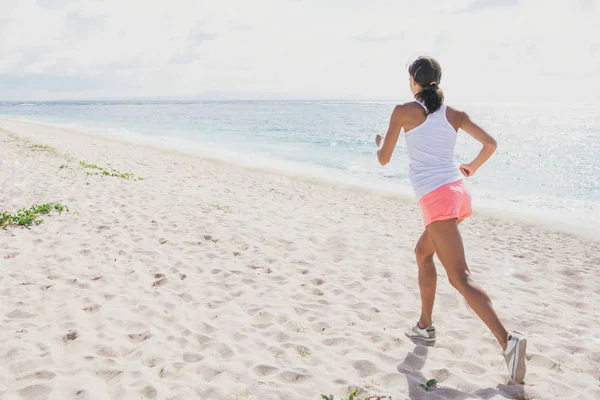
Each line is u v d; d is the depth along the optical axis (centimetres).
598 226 867
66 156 1398
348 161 1770
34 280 465
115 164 1356
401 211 934
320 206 941
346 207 948
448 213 282
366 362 316
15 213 712
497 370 311
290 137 2750
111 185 959
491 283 517
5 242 587
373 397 272
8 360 311
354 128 3528
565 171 1582
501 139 2727
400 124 299
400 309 425
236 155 1850
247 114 6706
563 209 1048
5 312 392
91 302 416
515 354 271
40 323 372
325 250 614
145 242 603
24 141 1800
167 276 492
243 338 358
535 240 758
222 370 304
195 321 387
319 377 296
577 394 278
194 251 581
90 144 1980
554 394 279
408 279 511
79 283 462
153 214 746
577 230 829
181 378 292
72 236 616
